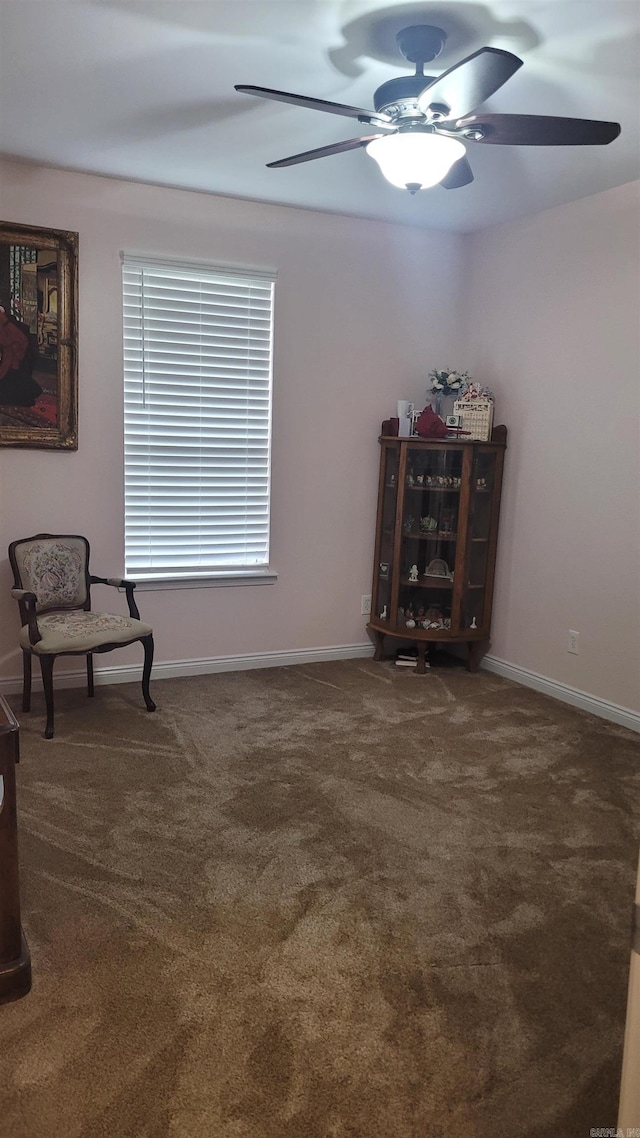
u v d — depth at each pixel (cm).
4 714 184
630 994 108
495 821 275
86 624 346
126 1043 171
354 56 242
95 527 394
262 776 305
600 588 382
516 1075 167
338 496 453
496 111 276
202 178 365
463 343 471
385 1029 178
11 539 376
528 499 424
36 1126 151
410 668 455
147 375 395
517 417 430
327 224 422
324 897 227
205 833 261
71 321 369
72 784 293
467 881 238
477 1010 185
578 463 391
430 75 252
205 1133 151
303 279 421
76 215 365
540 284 409
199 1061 167
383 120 223
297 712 376
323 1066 167
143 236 380
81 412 381
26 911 216
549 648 415
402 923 217
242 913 219
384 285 445
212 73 255
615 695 377
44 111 288
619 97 262
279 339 420
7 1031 174
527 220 414
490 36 226
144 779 299
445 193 376
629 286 358
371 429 456
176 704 381
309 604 456
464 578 438
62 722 353
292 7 212
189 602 422
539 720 376
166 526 413
